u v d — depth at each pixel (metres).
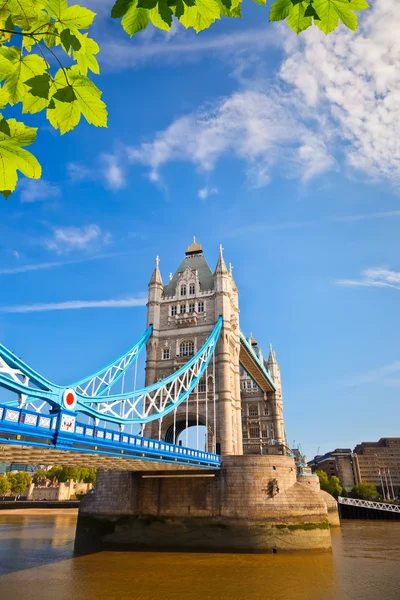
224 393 58.81
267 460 48.75
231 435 57.69
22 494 127.88
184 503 47.84
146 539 46.94
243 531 45.62
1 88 3.62
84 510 50.34
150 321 67.50
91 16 3.51
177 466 42.75
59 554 42.97
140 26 3.75
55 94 3.47
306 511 47.12
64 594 28.81
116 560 39.78
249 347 77.12
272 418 98.19
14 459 33.81
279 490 47.47
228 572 35.19
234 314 71.88
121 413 37.22
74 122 3.76
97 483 51.09
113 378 51.84
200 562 39.03
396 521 92.38
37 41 3.66
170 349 65.56
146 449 34.91
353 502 99.88
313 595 29.45
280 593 29.69
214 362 61.41
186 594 29.05
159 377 63.91
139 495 49.16
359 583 32.53
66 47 3.56
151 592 29.44
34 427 25.27
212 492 47.75
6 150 3.31
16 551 44.72
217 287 66.56
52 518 86.12
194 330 65.44
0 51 3.51
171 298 69.44
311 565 38.50
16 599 27.69
